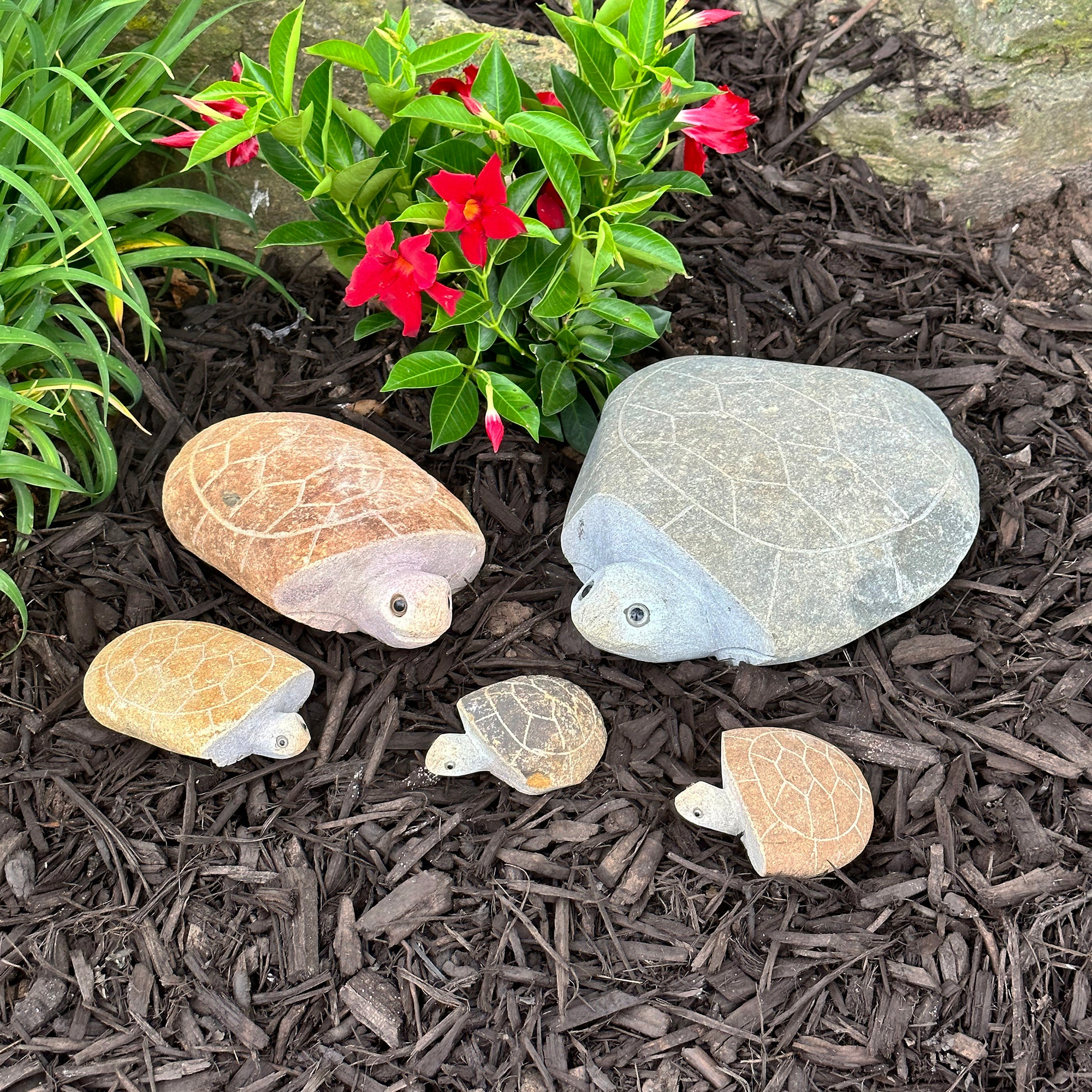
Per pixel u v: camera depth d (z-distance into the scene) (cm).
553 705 74
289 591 75
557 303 79
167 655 75
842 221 102
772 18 107
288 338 96
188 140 74
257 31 92
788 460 77
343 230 81
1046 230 103
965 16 98
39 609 83
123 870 74
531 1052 69
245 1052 69
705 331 97
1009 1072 69
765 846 71
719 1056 69
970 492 81
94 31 85
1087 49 95
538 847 75
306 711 80
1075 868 74
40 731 78
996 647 82
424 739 79
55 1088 67
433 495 78
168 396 92
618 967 72
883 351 95
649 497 76
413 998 70
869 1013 70
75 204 89
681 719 80
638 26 71
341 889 74
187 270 96
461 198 69
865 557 76
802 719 79
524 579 86
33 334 77
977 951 72
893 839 76
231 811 76
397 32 71
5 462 79
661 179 80
